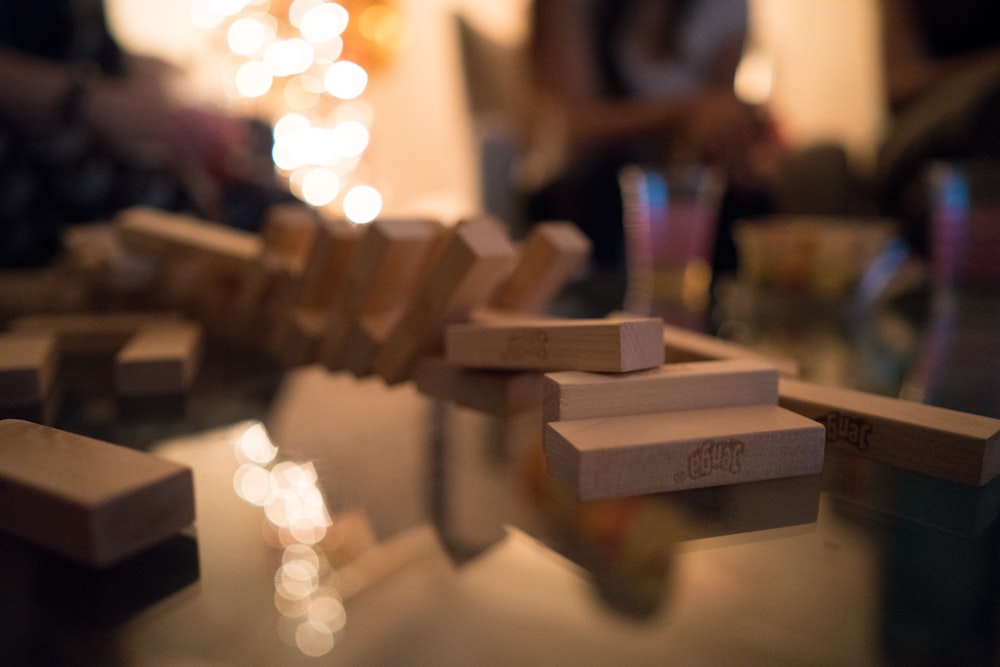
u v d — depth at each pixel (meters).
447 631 0.21
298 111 1.50
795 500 0.27
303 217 0.46
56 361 0.41
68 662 0.20
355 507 0.26
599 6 1.04
